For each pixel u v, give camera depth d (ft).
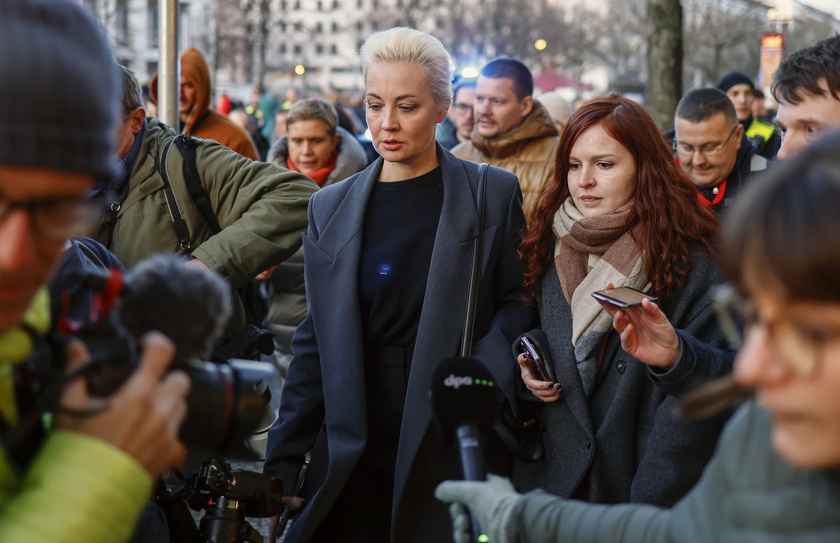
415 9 208.13
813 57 8.76
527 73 17.30
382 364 8.98
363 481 8.97
